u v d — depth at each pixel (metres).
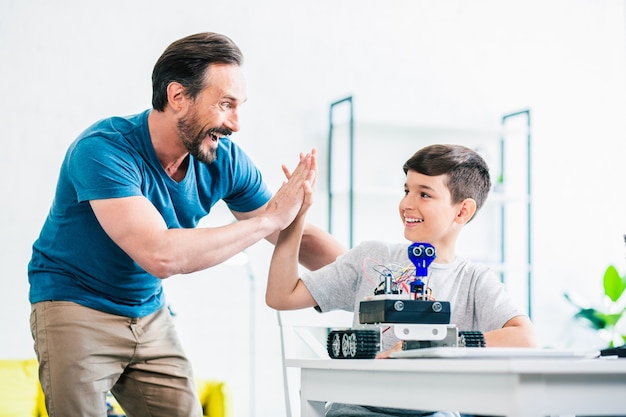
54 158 4.15
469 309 1.81
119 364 1.99
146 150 1.92
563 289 5.07
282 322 2.11
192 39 1.90
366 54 4.75
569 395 1.10
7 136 4.09
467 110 4.93
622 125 5.27
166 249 1.76
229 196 2.21
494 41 5.02
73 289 1.92
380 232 4.69
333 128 4.64
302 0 4.65
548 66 5.14
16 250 4.06
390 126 4.67
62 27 4.20
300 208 1.83
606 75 5.26
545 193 5.07
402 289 1.66
